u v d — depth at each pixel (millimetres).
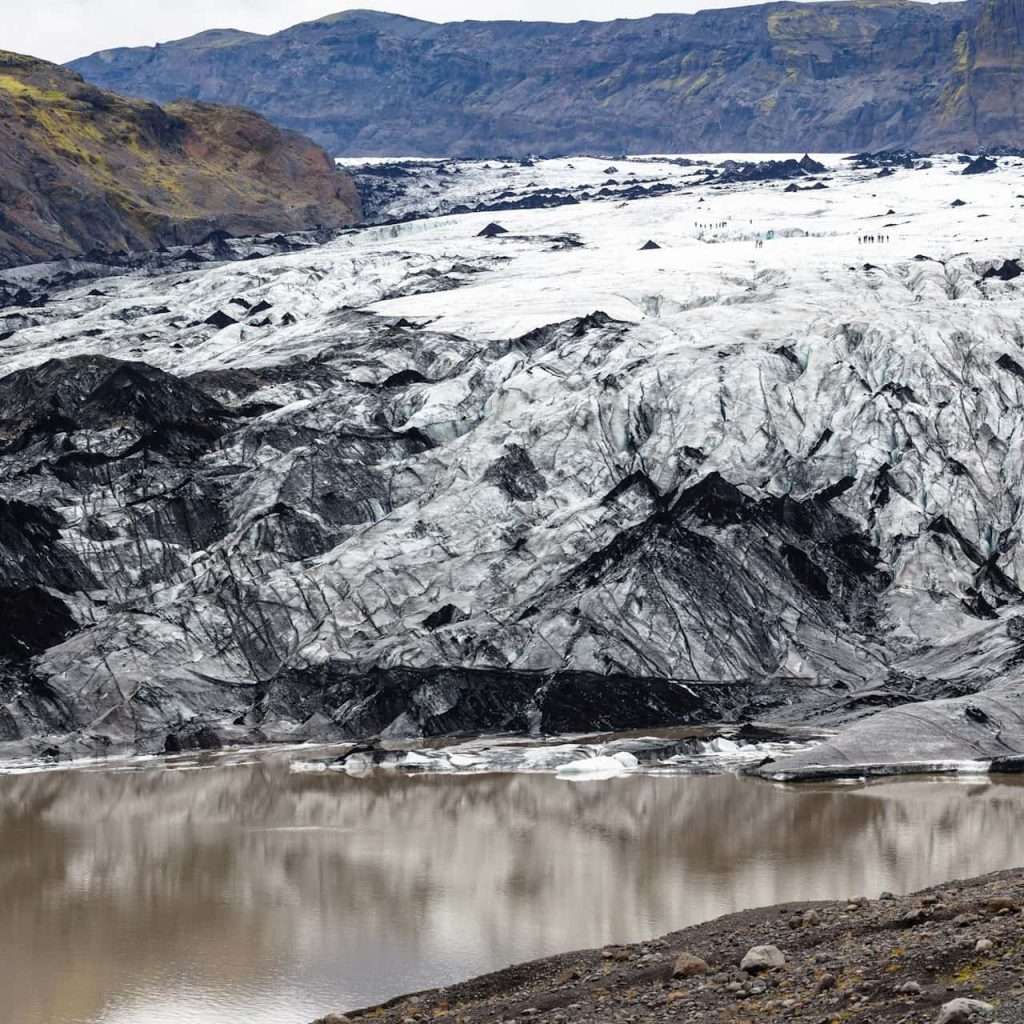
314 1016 58781
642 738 125375
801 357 181500
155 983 63344
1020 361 179625
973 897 56562
